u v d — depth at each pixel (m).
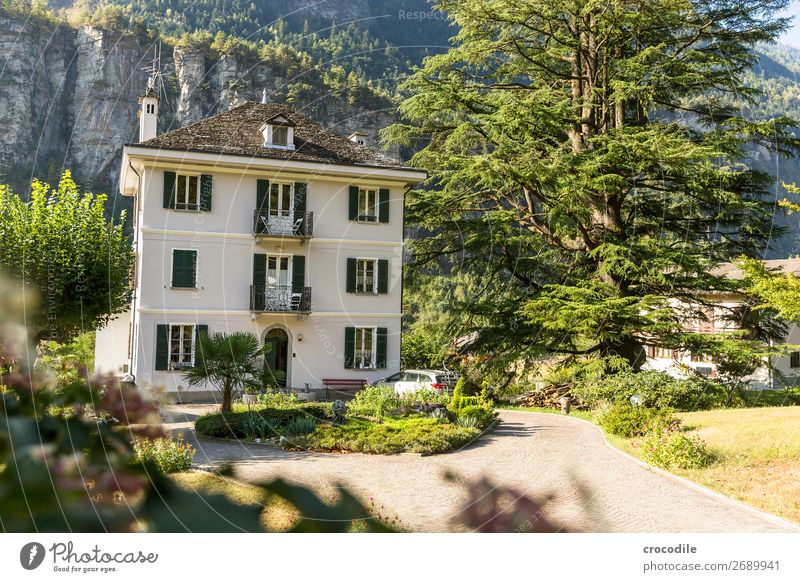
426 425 14.98
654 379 22.33
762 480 8.48
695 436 11.83
